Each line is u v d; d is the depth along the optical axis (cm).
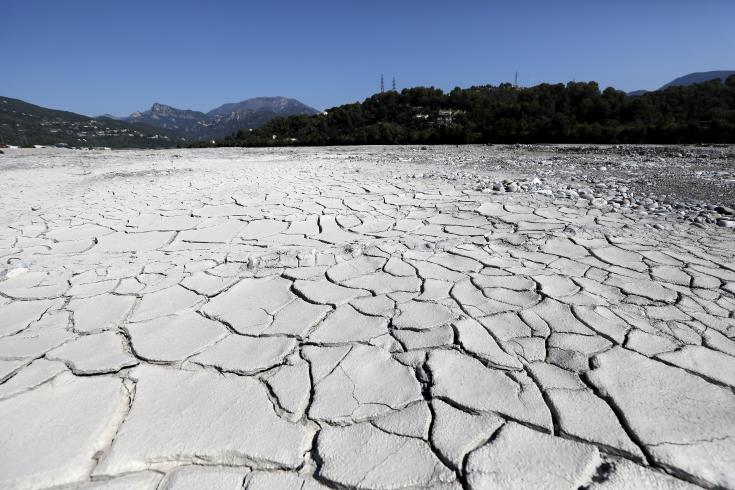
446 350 159
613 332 166
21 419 131
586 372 144
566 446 115
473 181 505
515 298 196
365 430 123
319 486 107
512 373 144
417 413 128
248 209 388
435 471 109
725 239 274
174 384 146
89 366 156
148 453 117
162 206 408
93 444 121
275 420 128
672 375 141
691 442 115
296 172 632
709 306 185
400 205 388
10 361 159
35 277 238
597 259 242
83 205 420
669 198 395
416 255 256
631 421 123
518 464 110
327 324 180
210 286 222
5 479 110
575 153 879
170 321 187
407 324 177
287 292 212
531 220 326
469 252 259
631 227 303
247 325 182
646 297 195
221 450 118
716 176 521
